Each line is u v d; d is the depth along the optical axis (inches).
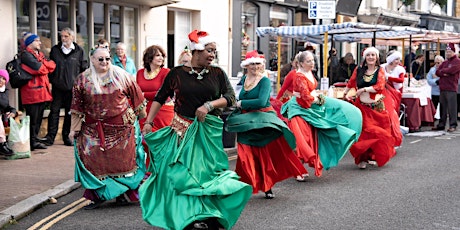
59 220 249.6
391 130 374.9
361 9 1016.2
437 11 1326.3
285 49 810.2
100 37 508.1
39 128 422.0
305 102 319.9
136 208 267.6
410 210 265.1
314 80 330.0
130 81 262.1
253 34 749.3
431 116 593.3
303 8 841.5
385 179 334.6
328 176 345.4
